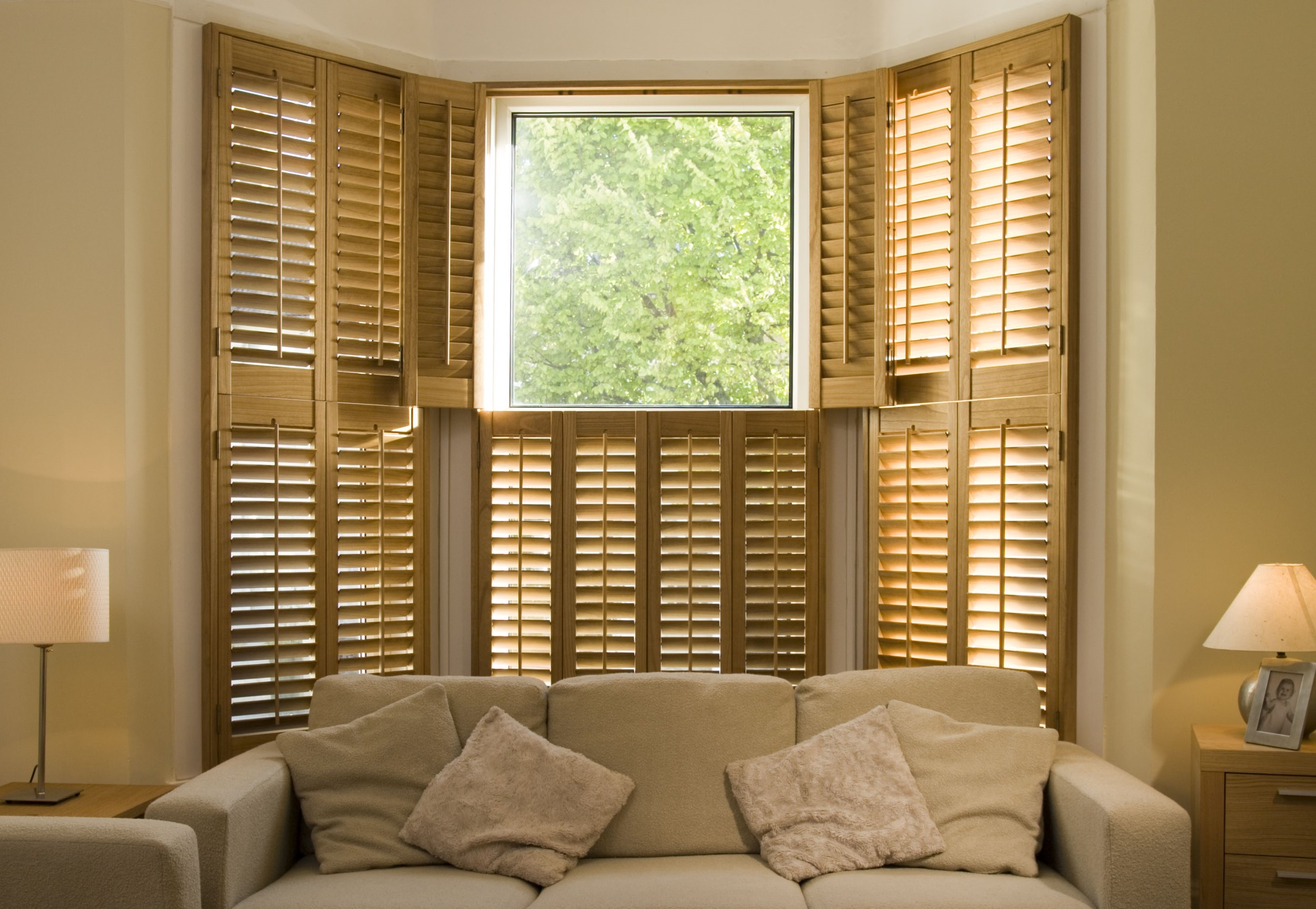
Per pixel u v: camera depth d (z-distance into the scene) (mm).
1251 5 2816
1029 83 2979
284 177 3041
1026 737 2510
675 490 3309
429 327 3268
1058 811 2395
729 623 3287
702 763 2568
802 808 2439
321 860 2350
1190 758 2779
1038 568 2936
